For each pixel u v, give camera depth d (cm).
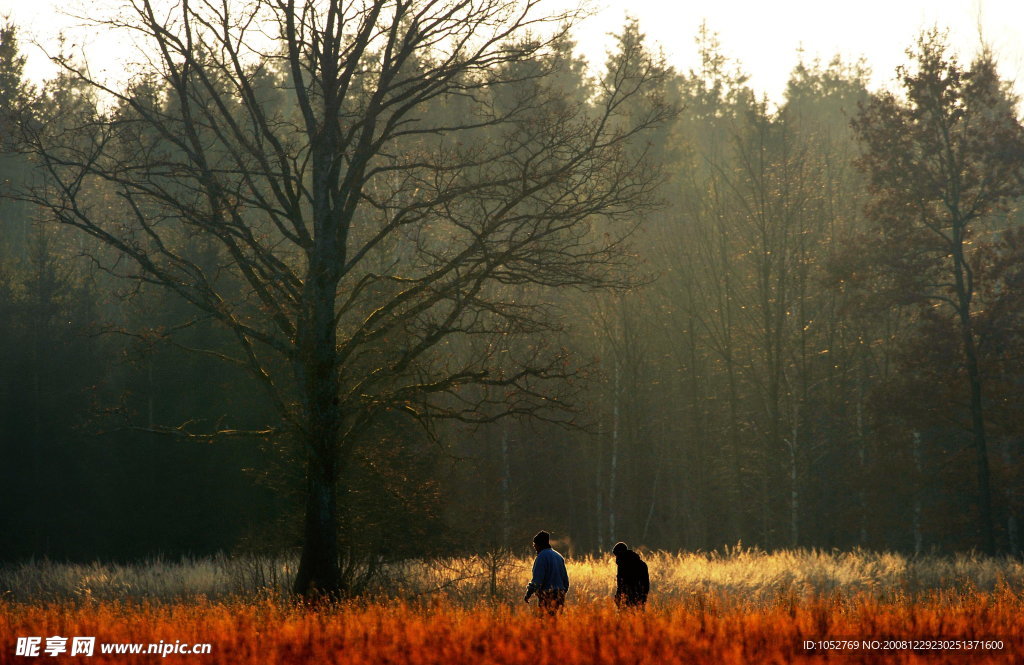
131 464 3688
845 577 2119
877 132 3756
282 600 1545
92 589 1933
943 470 3784
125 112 1847
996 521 3847
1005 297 3572
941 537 3897
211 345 3600
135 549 3559
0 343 3959
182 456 3575
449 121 3362
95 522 3719
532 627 852
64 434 3859
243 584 1844
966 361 3612
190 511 3522
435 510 2350
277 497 3031
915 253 3716
